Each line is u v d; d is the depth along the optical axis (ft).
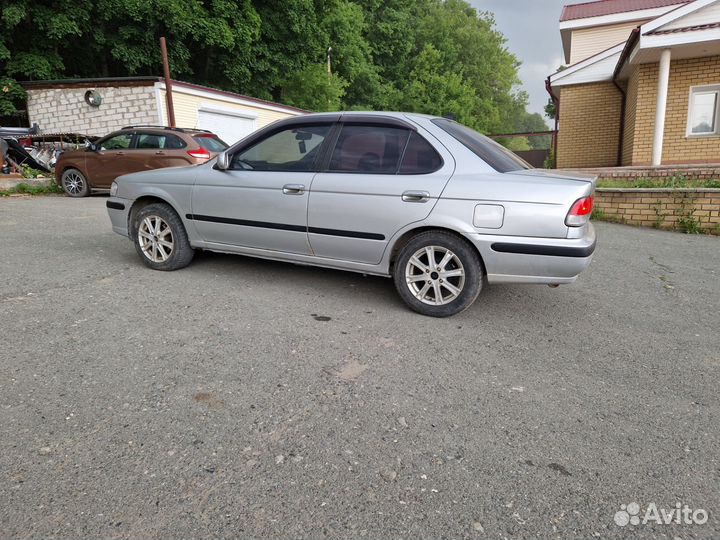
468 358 10.94
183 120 48.78
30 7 56.80
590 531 6.26
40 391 8.90
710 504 6.77
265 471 7.14
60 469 7.00
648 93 38.58
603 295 15.64
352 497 6.70
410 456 7.58
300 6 82.94
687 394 9.69
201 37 68.49
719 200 25.23
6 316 12.00
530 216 11.84
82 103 49.19
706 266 19.38
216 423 8.22
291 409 8.71
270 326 12.26
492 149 13.82
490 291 15.72
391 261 13.75
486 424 8.48
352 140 13.87
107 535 5.93
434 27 163.32
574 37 60.70
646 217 27.27
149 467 7.12
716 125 37.76
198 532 6.03
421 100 137.28
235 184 14.94
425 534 6.13
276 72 86.07
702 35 32.68
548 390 9.68
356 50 116.57
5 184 36.40
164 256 16.42
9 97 52.31
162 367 9.96
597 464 7.54
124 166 33.68
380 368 10.34
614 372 10.52
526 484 7.07
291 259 14.82
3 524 6.01
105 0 60.39
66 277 15.28
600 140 49.55
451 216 12.39
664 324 13.33
